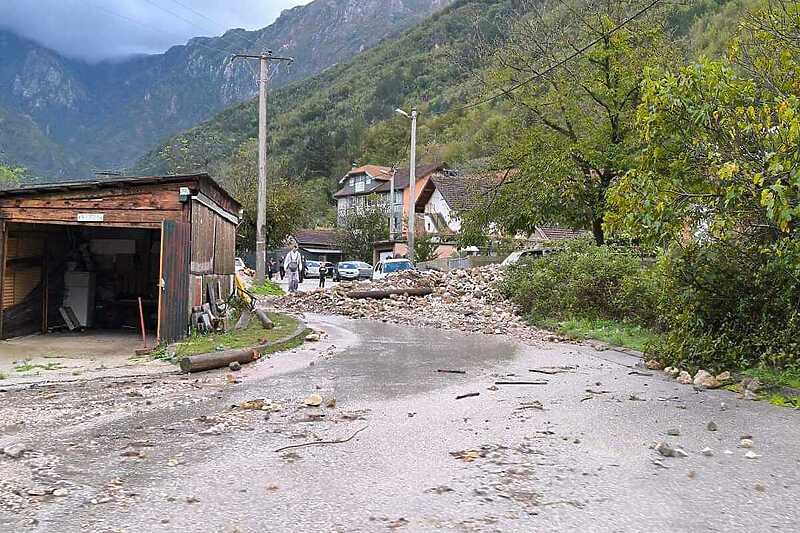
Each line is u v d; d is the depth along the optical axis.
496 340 15.97
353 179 92.75
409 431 7.17
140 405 8.45
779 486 5.44
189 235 14.24
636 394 9.26
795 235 9.81
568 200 25.38
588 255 19.12
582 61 25.78
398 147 103.75
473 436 6.97
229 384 9.94
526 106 27.17
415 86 116.56
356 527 4.58
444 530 4.53
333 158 109.12
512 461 6.10
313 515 4.79
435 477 5.64
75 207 14.45
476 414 7.99
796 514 4.84
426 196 66.06
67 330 17.19
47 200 14.52
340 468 5.88
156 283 18.41
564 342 15.62
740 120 9.82
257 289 29.83
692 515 4.82
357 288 28.17
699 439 6.88
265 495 5.20
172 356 12.27
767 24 12.54
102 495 5.18
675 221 10.26
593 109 25.92
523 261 25.08
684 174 10.29
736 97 10.03
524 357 12.96
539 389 9.62
